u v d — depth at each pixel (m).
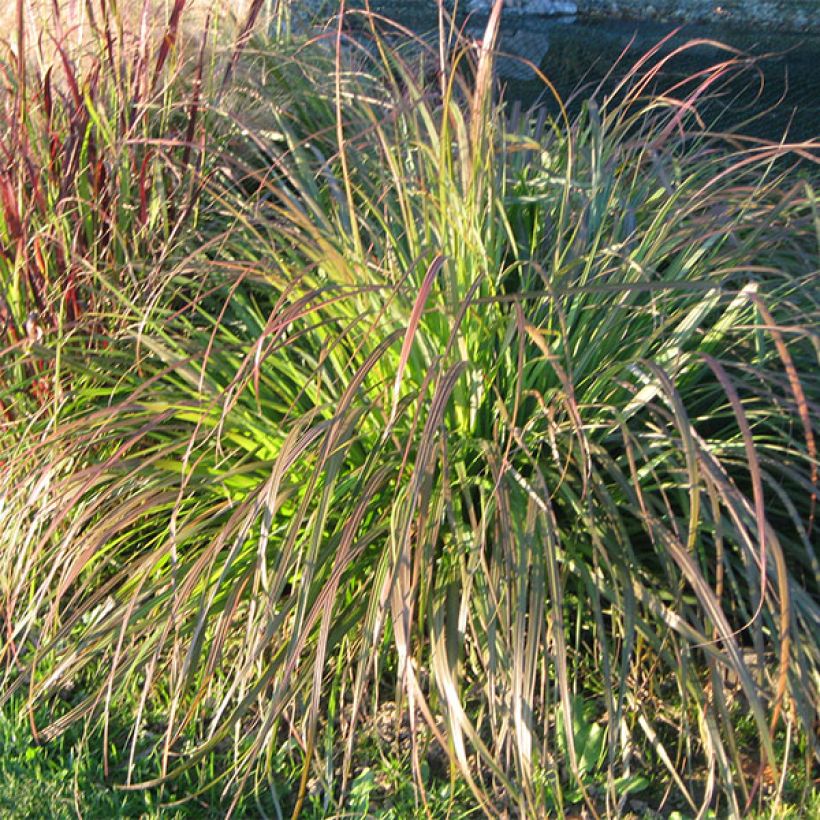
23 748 3.05
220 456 3.26
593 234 3.68
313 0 5.88
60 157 3.70
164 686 3.21
